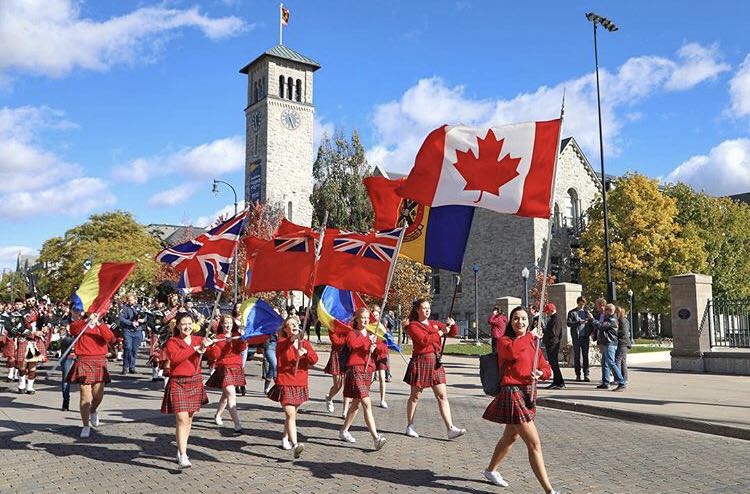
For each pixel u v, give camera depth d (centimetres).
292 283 1102
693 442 898
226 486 679
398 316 3259
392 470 740
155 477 718
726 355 1780
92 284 981
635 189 4275
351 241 1106
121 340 2041
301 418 1111
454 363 2267
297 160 6806
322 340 3553
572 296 2131
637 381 1617
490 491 651
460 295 4997
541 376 635
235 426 987
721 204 4872
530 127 797
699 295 1875
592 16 3212
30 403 1295
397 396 1422
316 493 649
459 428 990
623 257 4153
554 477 699
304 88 6956
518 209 784
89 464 780
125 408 1222
